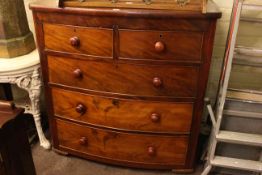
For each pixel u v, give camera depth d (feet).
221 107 4.52
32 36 5.44
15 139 3.25
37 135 6.34
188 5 3.91
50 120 5.35
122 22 4.01
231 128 4.85
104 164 5.60
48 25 4.37
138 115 4.74
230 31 4.62
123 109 4.73
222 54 5.70
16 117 3.12
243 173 5.28
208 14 3.79
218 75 5.90
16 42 5.01
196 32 3.98
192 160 5.13
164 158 5.14
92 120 4.99
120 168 5.51
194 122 4.71
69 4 4.14
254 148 4.95
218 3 5.30
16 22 4.96
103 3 4.06
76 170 5.43
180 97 4.49
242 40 5.48
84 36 4.26
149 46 4.13
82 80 4.66
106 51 4.29
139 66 4.30
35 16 4.36
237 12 3.91
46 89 5.01
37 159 5.68
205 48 4.07
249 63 4.68
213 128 5.00
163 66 4.26
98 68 4.47
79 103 4.90
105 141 5.13
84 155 5.45
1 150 3.00
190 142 4.92
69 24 4.24
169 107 4.60
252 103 4.54
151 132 4.86
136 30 4.04
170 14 3.83
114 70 4.42
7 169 3.16
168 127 4.80
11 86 6.57
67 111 5.09
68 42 4.40
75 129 5.22
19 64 4.85
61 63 4.64
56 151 5.72
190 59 4.17
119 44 4.19
